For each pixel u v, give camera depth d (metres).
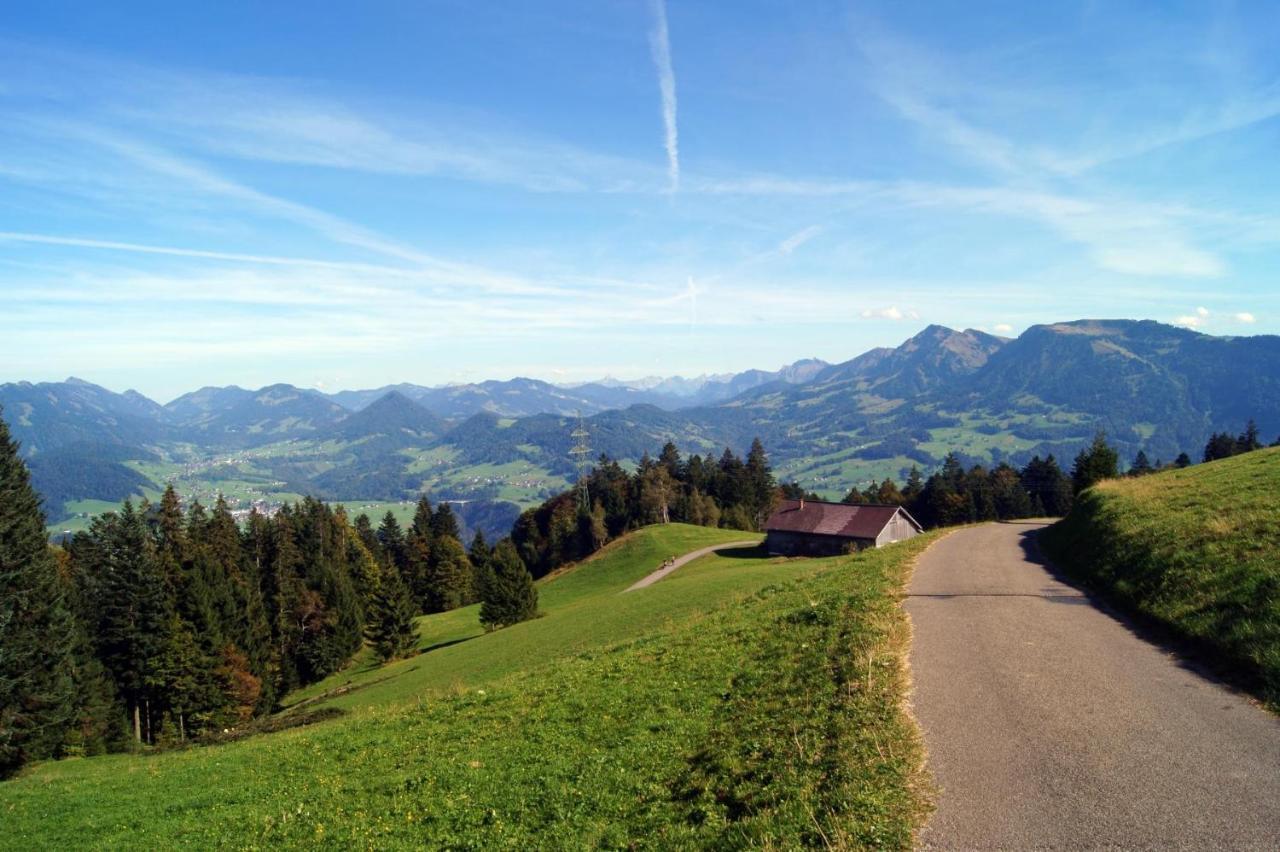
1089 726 12.42
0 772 39.34
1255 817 9.07
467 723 22.62
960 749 11.91
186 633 64.06
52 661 42.72
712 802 12.27
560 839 12.64
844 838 9.57
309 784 20.02
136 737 61.78
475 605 124.06
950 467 172.38
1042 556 36.97
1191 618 17.52
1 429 43.12
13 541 41.31
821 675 17.17
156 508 93.81
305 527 126.81
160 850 17.05
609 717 19.11
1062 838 8.99
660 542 117.62
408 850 13.88
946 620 21.41
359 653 93.62
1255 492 26.56
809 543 93.56
